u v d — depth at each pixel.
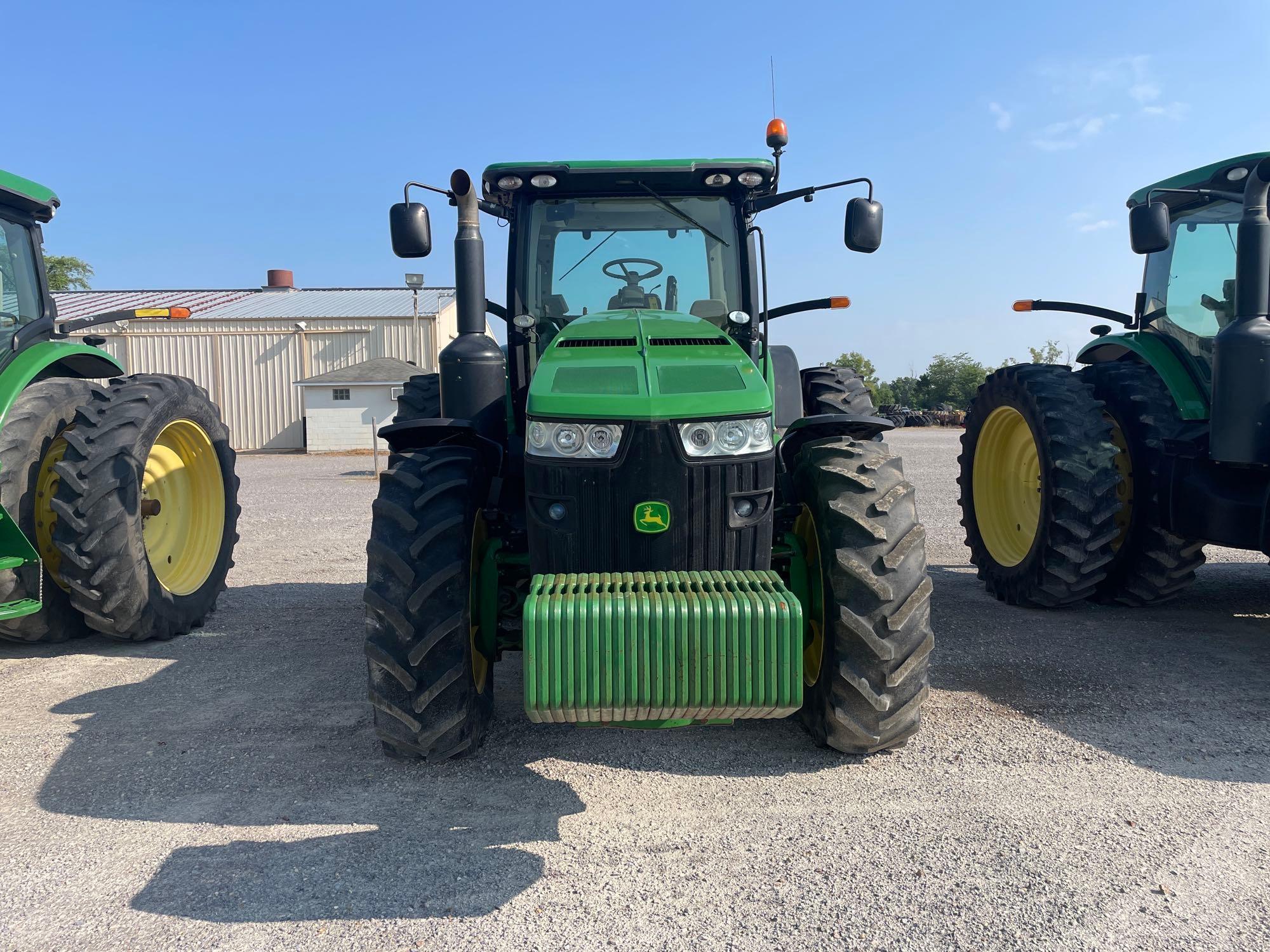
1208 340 4.58
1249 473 4.26
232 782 3.02
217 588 5.36
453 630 2.95
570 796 2.91
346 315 27.94
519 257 3.95
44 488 4.59
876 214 3.73
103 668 4.34
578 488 2.88
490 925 2.20
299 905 2.29
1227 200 4.54
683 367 3.08
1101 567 4.86
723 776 3.05
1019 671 4.11
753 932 2.16
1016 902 2.26
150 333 27.41
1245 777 2.98
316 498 12.44
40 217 5.04
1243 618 5.07
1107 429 4.86
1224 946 2.08
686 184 3.88
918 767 3.08
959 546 7.58
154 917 2.25
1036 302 5.80
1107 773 3.02
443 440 3.37
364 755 3.24
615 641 2.46
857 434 3.46
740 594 2.55
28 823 2.74
